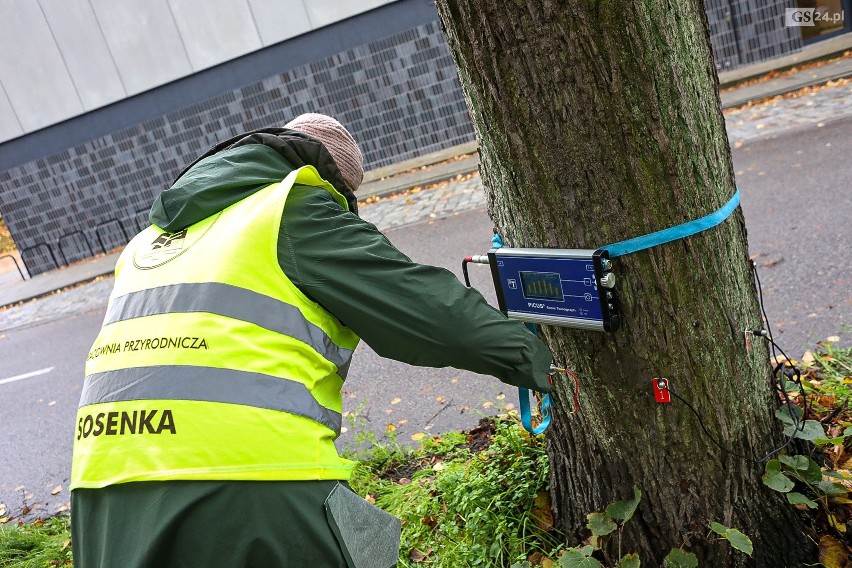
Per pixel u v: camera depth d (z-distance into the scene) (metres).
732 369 2.02
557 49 1.72
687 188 1.83
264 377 1.48
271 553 1.44
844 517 2.19
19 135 12.66
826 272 4.55
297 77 11.66
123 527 1.41
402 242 8.21
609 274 1.79
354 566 1.56
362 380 4.95
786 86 9.35
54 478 4.79
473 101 1.95
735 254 2.03
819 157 6.79
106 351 1.59
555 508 2.44
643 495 2.12
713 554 2.07
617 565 2.06
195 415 1.43
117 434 1.46
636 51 1.70
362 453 3.71
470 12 1.78
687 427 2.01
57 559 3.44
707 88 1.93
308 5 11.20
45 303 11.17
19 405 6.50
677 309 1.91
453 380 4.55
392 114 11.66
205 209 1.65
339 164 1.94
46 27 11.94
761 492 2.12
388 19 11.10
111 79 12.09
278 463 1.46
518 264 1.97
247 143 1.76
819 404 2.90
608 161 1.79
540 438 2.81
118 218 13.05
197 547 1.40
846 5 10.15
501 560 2.38
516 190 1.95
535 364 1.69
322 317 1.62
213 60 11.72
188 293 1.54
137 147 12.52
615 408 2.05
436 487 2.95
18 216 13.29
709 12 10.53
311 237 1.57
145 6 11.59
